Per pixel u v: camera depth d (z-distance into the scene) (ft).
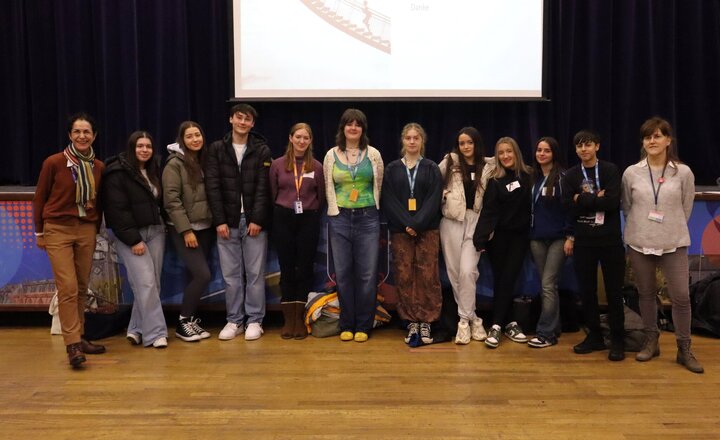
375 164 10.30
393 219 10.21
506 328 10.71
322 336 10.67
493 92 12.12
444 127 12.41
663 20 12.24
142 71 12.17
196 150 10.39
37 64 12.35
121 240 9.86
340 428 6.70
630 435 6.50
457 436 6.49
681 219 8.61
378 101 12.09
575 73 12.42
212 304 11.30
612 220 9.24
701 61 12.46
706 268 11.22
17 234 11.11
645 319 9.27
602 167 9.20
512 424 6.80
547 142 10.11
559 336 10.68
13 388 8.04
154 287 10.19
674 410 7.20
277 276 11.27
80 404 7.44
